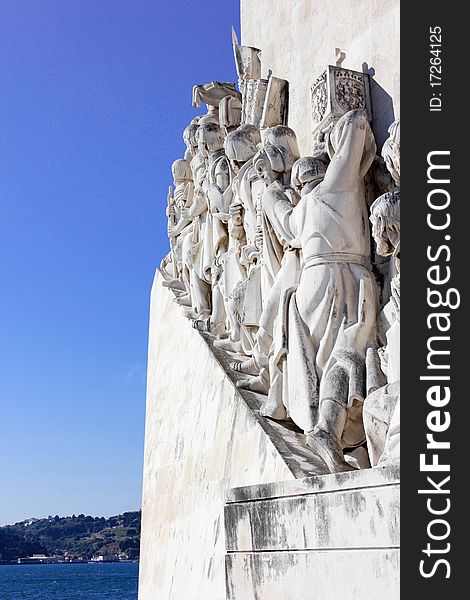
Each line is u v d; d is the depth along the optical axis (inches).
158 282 590.2
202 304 459.5
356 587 160.9
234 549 209.9
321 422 239.1
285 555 186.7
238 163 374.0
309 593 176.1
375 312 250.8
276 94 367.9
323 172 268.2
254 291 336.8
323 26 329.4
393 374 208.8
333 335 253.6
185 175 538.9
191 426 399.9
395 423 179.3
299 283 274.7
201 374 393.1
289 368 268.1
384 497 155.3
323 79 286.8
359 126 258.5
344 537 165.3
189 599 343.3
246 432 296.2
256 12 430.3
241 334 355.3
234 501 210.5
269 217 299.0
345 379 241.6
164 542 422.9
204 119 464.8
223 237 424.8
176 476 420.8
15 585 3341.5
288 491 186.5
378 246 211.8
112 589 2864.2
